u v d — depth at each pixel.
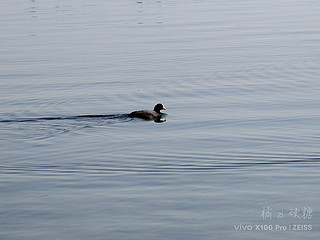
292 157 39.09
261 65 68.25
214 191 34.00
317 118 47.62
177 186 34.78
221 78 62.34
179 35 92.06
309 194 33.50
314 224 30.09
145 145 41.69
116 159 39.09
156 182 35.41
